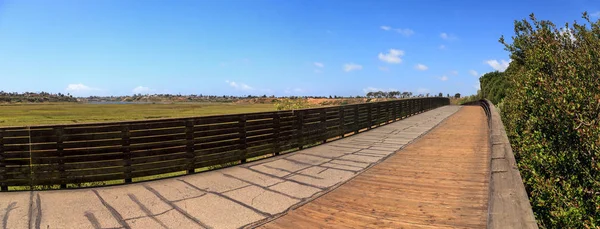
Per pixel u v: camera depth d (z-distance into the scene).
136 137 5.06
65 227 3.31
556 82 3.06
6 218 3.51
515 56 7.40
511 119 6.08
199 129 5.78
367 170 5.89
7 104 134.62
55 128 4.59
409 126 13.41
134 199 4.22
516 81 5.14
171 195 4.42
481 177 5.25
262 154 7.02
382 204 4.07
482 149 7.79
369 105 12.67
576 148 2.75
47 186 4.65
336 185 4.94
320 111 9.10
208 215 3.72
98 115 51.03
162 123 5.30
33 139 4.51
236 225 3.46
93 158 4.78
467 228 3.30
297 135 8.08
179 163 5.50
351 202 4.17
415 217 3.62
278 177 5.42
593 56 3.15
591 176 2.51
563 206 2.58
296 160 6.80
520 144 4.30
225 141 6.21
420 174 5.53
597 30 3.76
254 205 4.07
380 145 8.70
